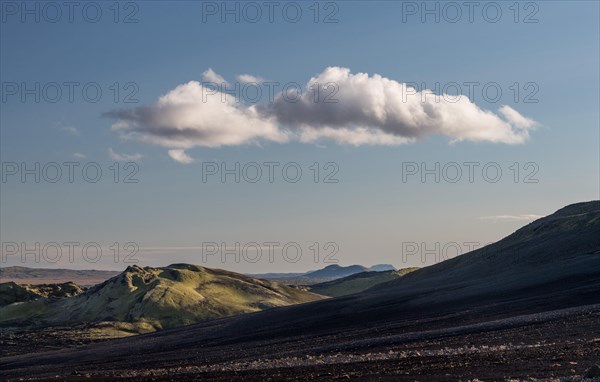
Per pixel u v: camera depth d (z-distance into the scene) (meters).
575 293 95.62
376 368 48.81
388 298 145.88
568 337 54.19
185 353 99.44
